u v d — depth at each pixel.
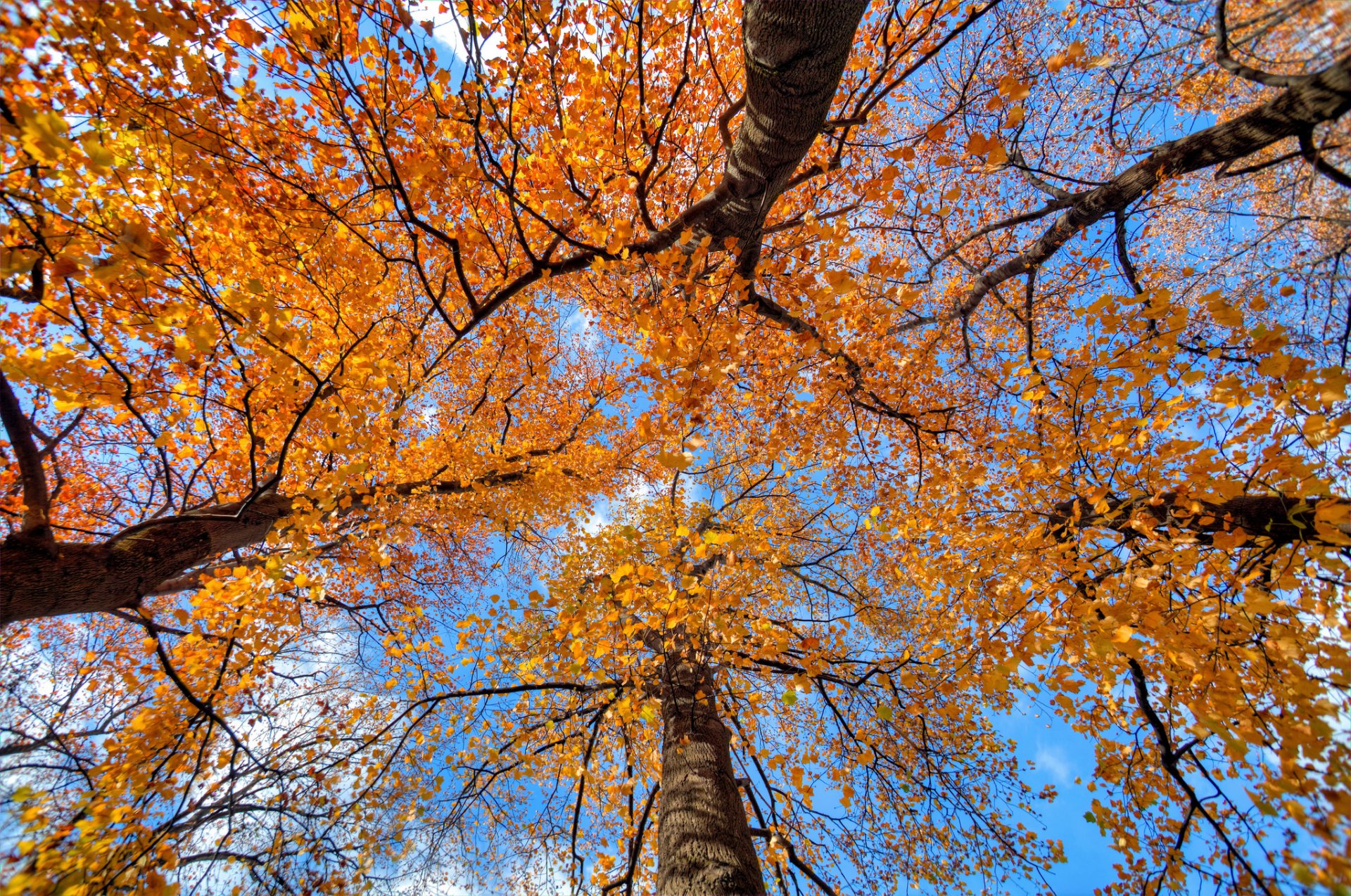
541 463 6.20
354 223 4.15
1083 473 3.50
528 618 4.81
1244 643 2.72
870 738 4.30
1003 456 4.24
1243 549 3.00
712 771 3.56
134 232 2.17
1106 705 3.85
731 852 2.92
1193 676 2.83
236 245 3.85
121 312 2.91
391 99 3.56
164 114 2.91
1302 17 2.81
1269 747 2.37
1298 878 1.89
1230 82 4.71
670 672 3.97
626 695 3.79
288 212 3.73
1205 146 4.01
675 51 4.92
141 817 2.76
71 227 2.29
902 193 2.86
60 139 1.80
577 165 4.23
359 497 4.46
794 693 2.93
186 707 3.51
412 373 4.88
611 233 3.88
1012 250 6.79
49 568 2.70
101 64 2.56
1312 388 2.49
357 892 3.82
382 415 4.21
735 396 5.85
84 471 5.56
